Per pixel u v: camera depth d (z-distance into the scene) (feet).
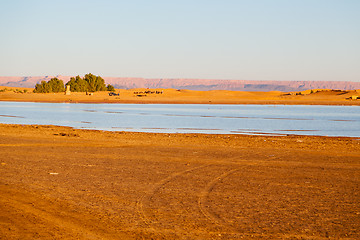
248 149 71.26
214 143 80.74
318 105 382.83
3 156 60.85
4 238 26.11
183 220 30.60
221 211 33.09
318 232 28.12
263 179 45.85
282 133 112.16
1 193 38.09
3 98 408.87
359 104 396.78
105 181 44.14
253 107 313.73
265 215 32.09
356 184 43.52
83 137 89.66
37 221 29.89
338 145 78.54
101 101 379.55
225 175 48.01
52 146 73.31
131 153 65.46
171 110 244.42
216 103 393.29
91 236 26.86
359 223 30.17
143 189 40.60
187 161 57.93
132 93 582.76
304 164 55.93
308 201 36.47
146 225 29.35
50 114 193.77
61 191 39.27
